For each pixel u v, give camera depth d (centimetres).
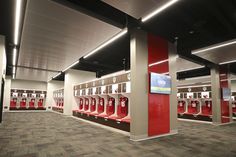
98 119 684
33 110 1509
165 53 560
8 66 977
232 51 638
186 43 623
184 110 1028
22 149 355
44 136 480
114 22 439
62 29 475
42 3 351
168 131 530
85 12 387
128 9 358
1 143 401
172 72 575
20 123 733
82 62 916
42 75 1316
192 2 379
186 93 1002
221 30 513
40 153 330
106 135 503
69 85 1109
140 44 487
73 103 1014
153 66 512
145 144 409
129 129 498
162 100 525
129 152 346
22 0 342
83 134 515
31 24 447
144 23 471
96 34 503
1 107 716
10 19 450
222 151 363
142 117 462
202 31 520
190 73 1230
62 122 780
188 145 407
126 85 547
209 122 851
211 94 865
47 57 781
